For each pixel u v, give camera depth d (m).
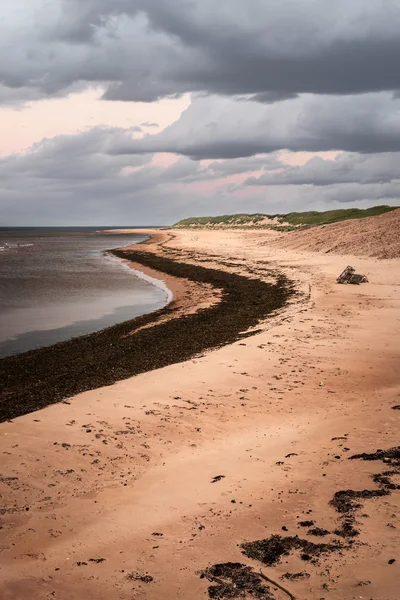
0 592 5.42
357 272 44.69
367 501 7.05
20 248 116.88
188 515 7.25
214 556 6.03
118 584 5.55
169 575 5.68
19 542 6.66
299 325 23.64
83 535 6.83
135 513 7.46
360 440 9.83
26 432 11.23
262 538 6.35
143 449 10.28
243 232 148.50
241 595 5.18
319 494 7.50
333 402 13.18
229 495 7.84
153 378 15.85
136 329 26.92
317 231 83.38
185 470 9.11
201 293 40.72
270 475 8.52
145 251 92.69
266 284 42.47
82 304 36.53
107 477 8.94
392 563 5.43
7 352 22.75
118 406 13.11
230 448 10.18
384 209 108.62
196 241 113.69
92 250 108.19
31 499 8.04
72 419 12.10
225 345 21.05
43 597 5.34
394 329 22.20
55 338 25.56
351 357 17.73
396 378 15.13
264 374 15.98
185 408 12.91
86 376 18.00
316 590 5.14
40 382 17.64
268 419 12.06
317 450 9.55
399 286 36.31
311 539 6.20
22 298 39.28
